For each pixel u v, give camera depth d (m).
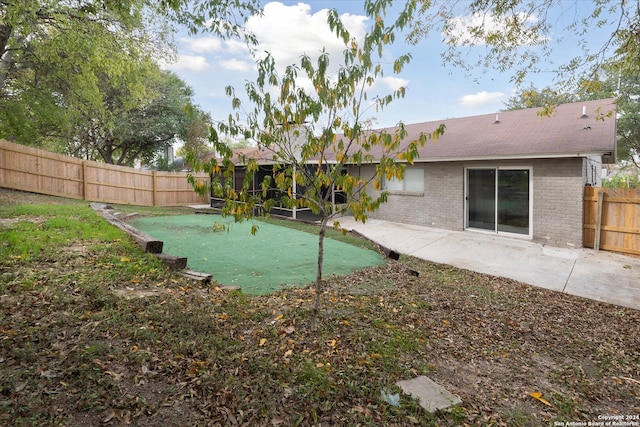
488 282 7.23
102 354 2.82
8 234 5.89
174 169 26.11
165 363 2.83
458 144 12.05
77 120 18.73
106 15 11.54
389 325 4.22
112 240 6.51
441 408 2.67
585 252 9.32
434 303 5.36
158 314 3.70
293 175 3.70
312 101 3.41
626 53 5.61
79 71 15.07
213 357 3.03
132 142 25.38
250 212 3.51
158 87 23.06
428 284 6.45
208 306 4.19
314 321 3.88
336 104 3.50
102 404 2.28
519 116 13.53
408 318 4.57
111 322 3.38
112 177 15.37
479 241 10.46
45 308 3.53
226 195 3.46
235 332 3.64
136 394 2.43
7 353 2.67
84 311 3.57
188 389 2.56
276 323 3.97
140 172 16.39
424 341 3.92
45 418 2.09
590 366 3.86
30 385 2.34
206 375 2.73
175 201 17.66
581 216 9.54
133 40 13.10
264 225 11.70
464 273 7.84
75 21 10.62
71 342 2.96
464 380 3.27
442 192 12.08
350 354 3.41
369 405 2.63
